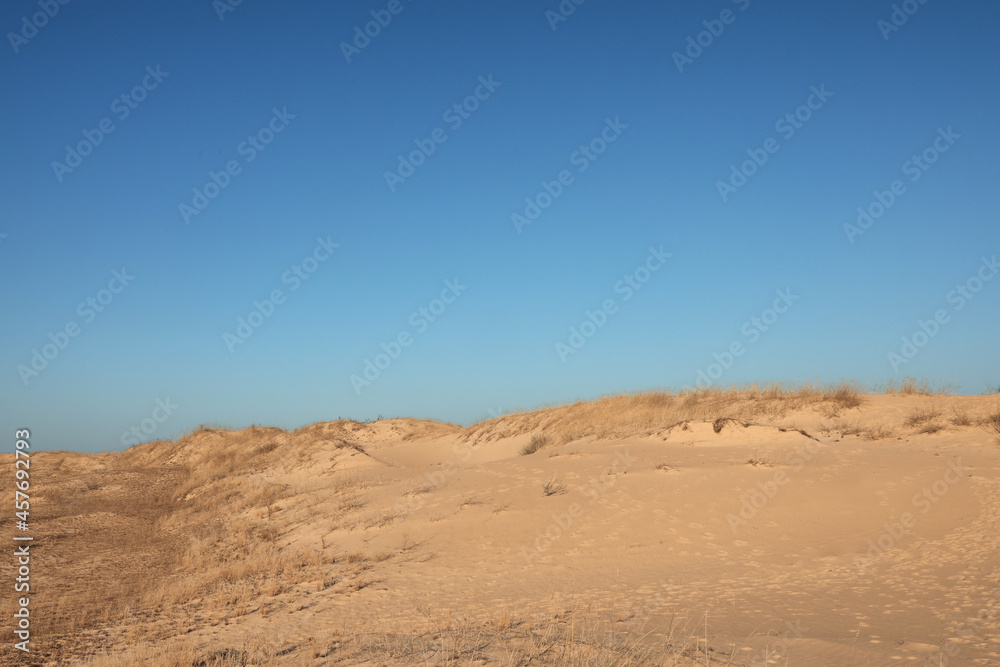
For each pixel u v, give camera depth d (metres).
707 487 16.75
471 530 16.38
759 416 24.72
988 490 13.81
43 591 15.34
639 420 26.34
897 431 20.98
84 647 10.84
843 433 21.53
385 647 8.30
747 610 9.60
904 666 6.58
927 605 9.07
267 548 18.45
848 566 11.75
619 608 10.28
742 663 6.98
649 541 14.52
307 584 14.11
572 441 25.86
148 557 19.30
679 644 7.78
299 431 42.88
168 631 11.42
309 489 26.16
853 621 8.61
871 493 14.98
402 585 13.30
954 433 19.64
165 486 34.84
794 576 11.60
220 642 10.24
